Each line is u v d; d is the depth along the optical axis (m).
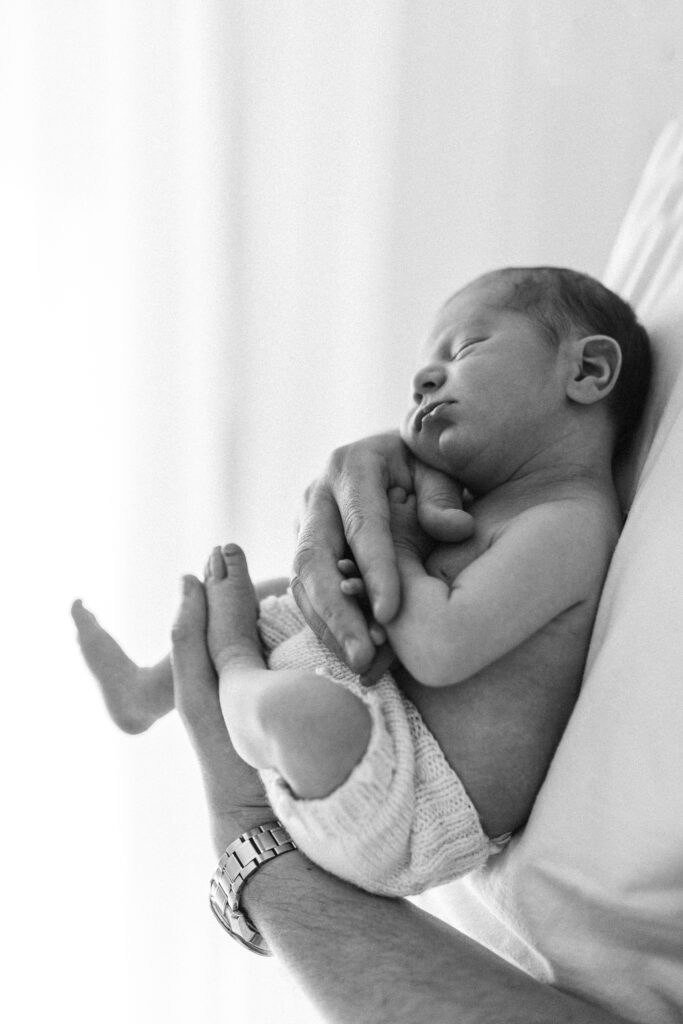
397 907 0.78
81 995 1.71
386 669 0.77
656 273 1.04
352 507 0.82
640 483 0.84
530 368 0.90
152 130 1.70
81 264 1.69
